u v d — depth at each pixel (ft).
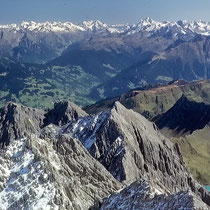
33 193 388.98
